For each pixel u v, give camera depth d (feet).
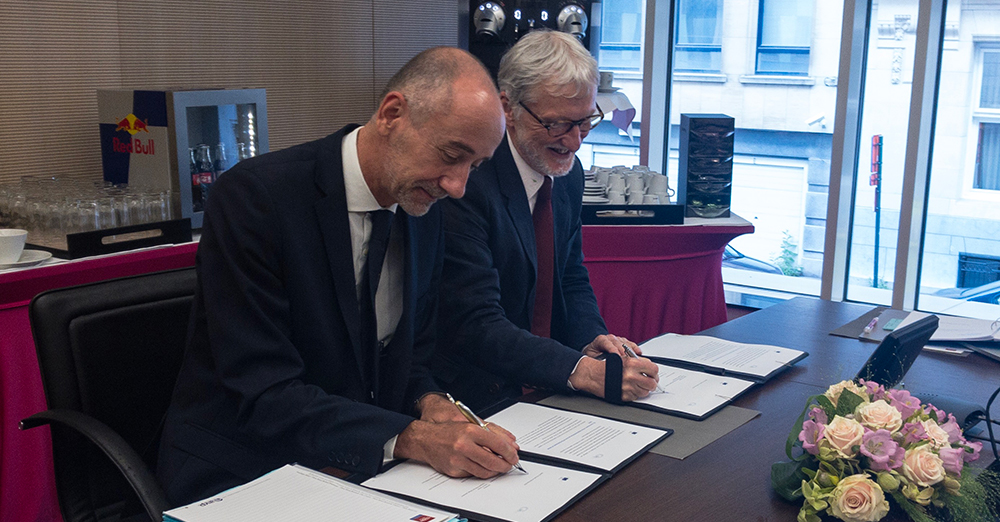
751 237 16.56
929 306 14.89
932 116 14.11
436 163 4.30
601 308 11.37
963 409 4.79
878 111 14.69
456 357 6.22
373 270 4.82
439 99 4.18
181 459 4.67
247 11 13.12
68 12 10.91
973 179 14.07
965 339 6.42
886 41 14.32
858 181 15.16
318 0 14.17
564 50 5.99
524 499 3.78
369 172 4.68
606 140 17.40
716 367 5.79
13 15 10.36
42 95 10.78
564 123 6.06
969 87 13.76
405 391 5.14
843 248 15.31
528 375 5.46
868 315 7.47
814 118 15.47
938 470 3.48
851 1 14.19
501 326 5.72
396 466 4.21
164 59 12.10
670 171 17.51
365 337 4.96
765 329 6.98
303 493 3.62
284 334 4.62
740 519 3.68
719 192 12.01
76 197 8.93
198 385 4.71
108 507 4.95
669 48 16.69
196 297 4.74
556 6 13.80
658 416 4.94
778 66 15.65
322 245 4.71
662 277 11.35
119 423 5.01
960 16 13.56
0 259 8.17
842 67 14.46
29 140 10.71
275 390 4.39
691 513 3.74
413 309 5.12
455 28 16.81
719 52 16.21
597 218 11.18
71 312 4.83
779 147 15.93
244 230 4.50
